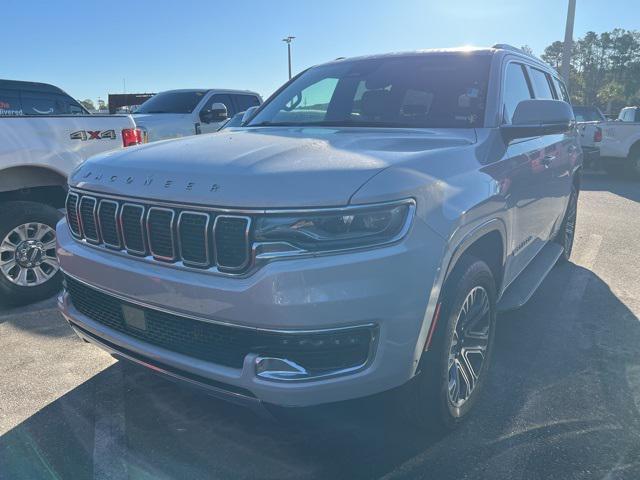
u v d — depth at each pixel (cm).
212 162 248
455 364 281
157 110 1192
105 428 296
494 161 309
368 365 226
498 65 368
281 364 221
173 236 239
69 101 827
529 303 480
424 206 236
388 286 222
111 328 278
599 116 1667
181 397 327
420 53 403
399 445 280
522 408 312
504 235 320
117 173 271
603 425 295
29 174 479
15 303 477
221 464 268
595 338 408
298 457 272
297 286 215
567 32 1680
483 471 259
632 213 917
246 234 220
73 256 287
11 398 325
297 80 440
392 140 295
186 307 236
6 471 262
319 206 217
